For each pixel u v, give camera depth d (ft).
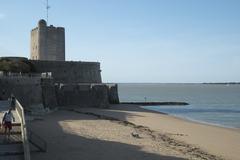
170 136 139.13
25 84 186.29
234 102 409.08
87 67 287.48
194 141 132.87
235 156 112.47
